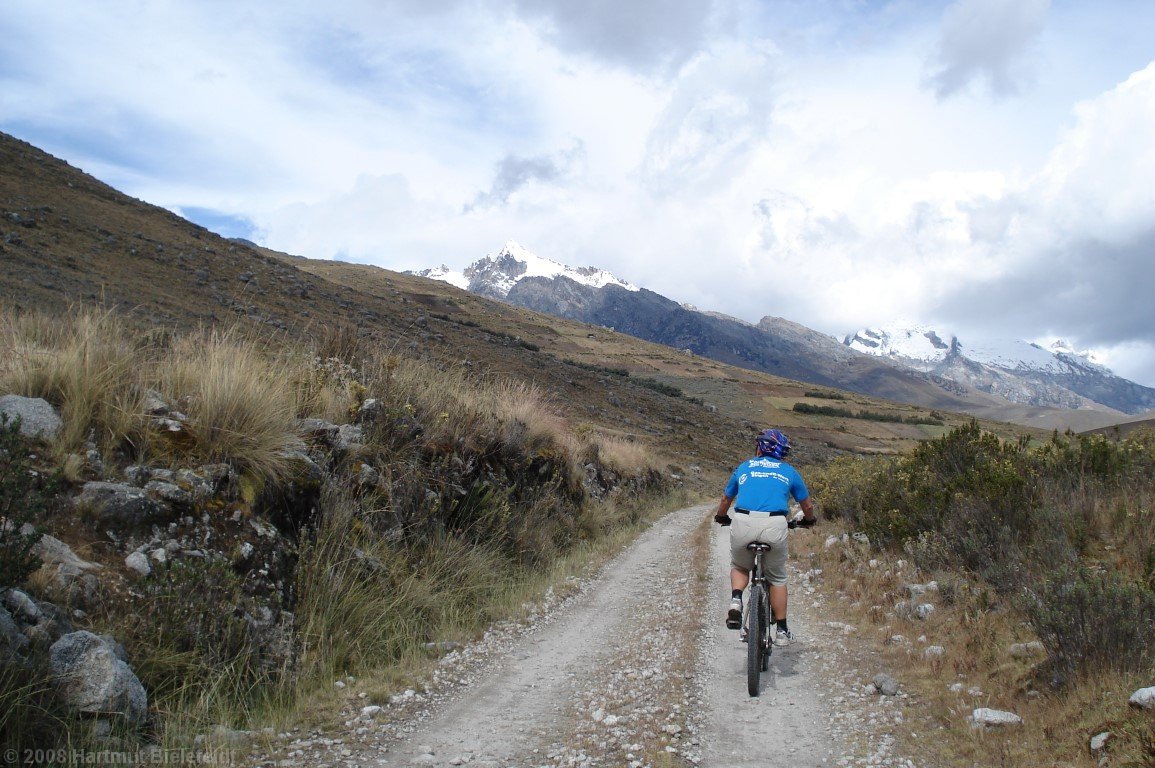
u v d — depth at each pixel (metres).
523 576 10.05
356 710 5.11
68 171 66.81
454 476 9.84
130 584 4.95
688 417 72.38
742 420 95.19
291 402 7.89
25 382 6.11
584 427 19.98
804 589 9.15
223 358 7.35
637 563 12.30
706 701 5.30
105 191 66.31
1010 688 4.90
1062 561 6.66
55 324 7.23
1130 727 3.73
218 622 5.13
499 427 11.94
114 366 6.51
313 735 4.65
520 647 7.05
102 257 40.66
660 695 5.41
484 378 14.64
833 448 92.69
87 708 3.96
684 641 6.94
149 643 4.68
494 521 10.47
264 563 5.94
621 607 8.85
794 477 6.05
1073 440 9.43
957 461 10.23
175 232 62.09
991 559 7.23
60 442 5.57
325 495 7.04
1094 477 8.42
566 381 64.25
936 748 4.25
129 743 3.96
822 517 14.41
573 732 4.75
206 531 5.67
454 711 5.19
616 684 5.77
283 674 5.30
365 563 7.04
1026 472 8.92
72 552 4.88
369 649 6.34
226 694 4.83
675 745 4.46
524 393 14.81
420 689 5.64
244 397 6.77
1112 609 4.77
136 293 32.78
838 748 4.39
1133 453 8.91
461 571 8.53
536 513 12.12
